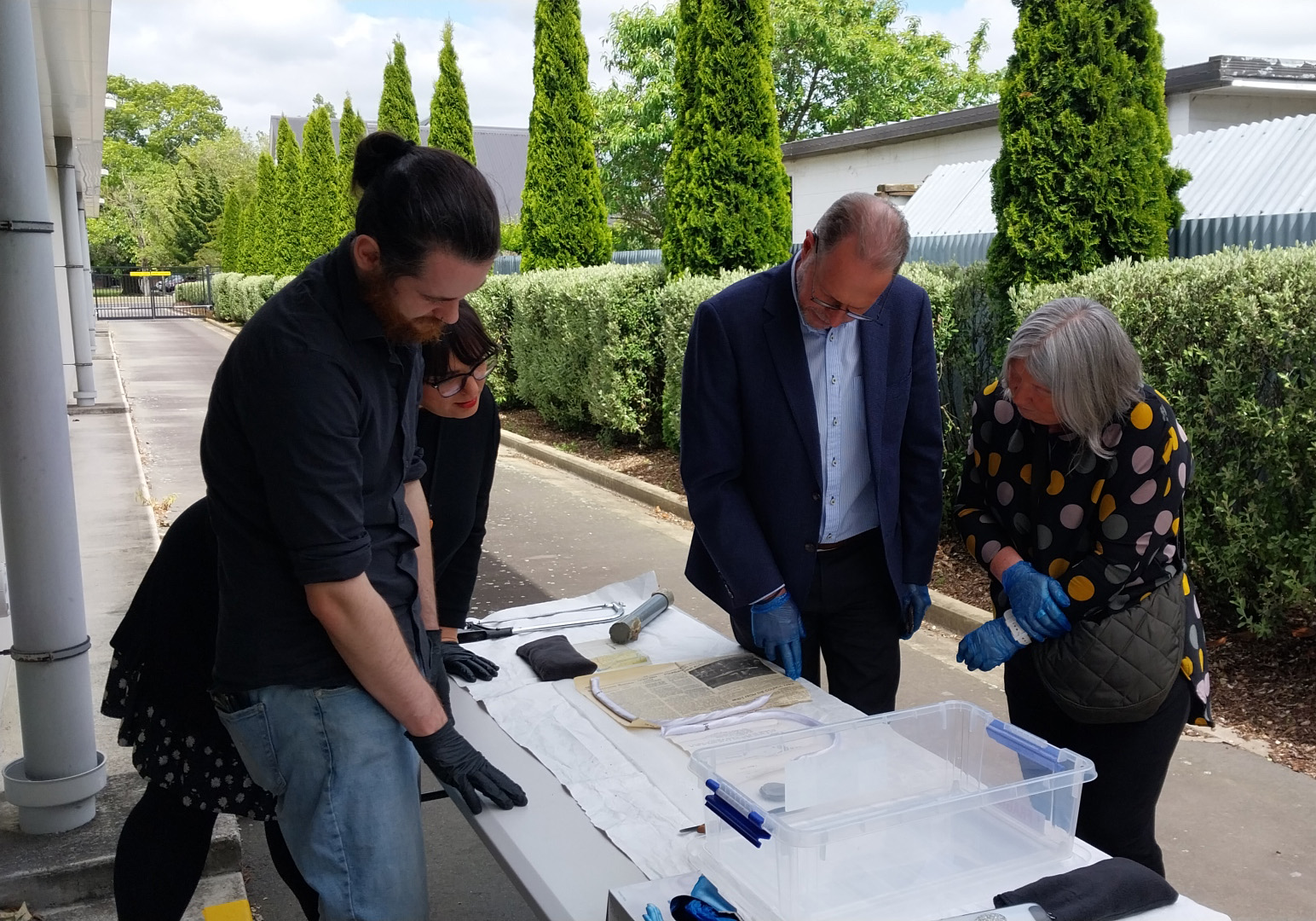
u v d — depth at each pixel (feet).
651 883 4.47
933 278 19.45
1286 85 34.22
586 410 34.19
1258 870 9.32
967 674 14.44
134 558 18.85
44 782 8.83
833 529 7.77
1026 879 4.48
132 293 168.96
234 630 5.20
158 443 33.27
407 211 4.43
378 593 5.35
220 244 171.94
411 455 5.70
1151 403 6.04
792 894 4.09
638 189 70.44
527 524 23.86
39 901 8.38
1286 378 12.71
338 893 5.37
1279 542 13.16
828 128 76.43
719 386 7.48
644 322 29.32
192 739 6.31
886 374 7.52
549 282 33.78
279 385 4.66
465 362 6.45
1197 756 11.55
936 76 80.28
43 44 30.32
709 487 7.50
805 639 8.06
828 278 6.72
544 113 39.32
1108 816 6.61
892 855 4.35
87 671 9.12
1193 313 13.80
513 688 6.93
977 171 37.65
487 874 9.78
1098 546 6.25
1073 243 17.71
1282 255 13.16
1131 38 17.46
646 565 20.40
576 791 5.48
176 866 6.73
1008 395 6.66
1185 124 35.91
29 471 8.50
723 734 6.08
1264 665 13.61
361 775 5.31
